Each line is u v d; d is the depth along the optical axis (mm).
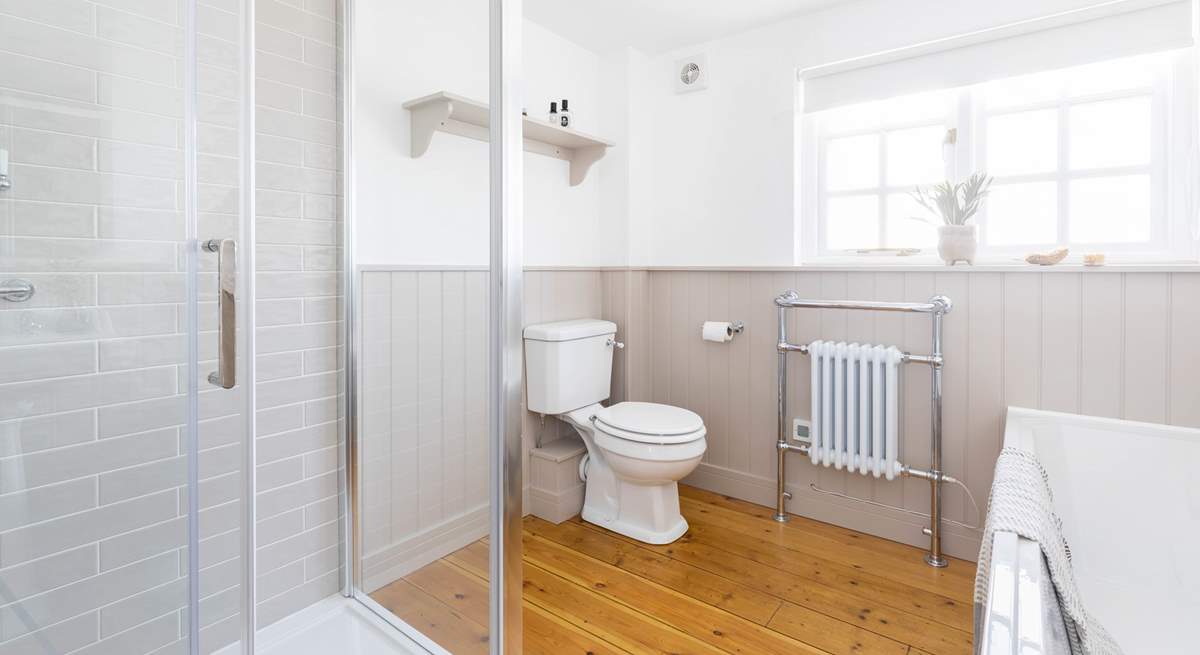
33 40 830
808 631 1725
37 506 826
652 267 2965
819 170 2623
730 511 2596
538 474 2574
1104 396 1874
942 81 2238
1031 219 2166
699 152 2848
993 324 2062
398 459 1565
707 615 1813
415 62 1486
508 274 1339
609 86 2918
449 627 1457
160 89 961
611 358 2711
